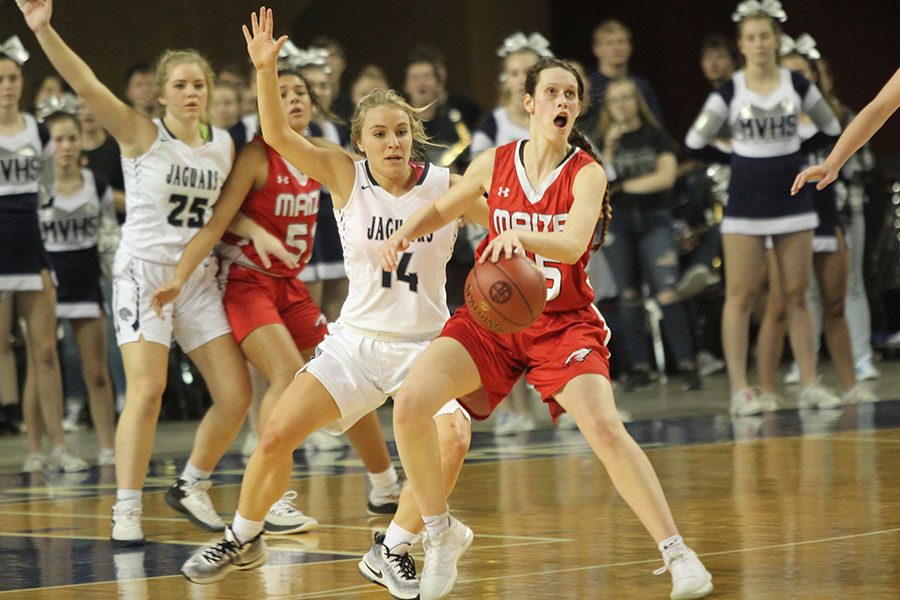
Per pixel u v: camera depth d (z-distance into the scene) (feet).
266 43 32.53
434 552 28.99
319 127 60.44
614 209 73.97
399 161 33.12
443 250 33.37
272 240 40.65
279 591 30.35
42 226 61.82
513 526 37.60
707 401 76.23
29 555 36.22
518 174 30.40
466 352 29.66
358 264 33.32
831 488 41.42
